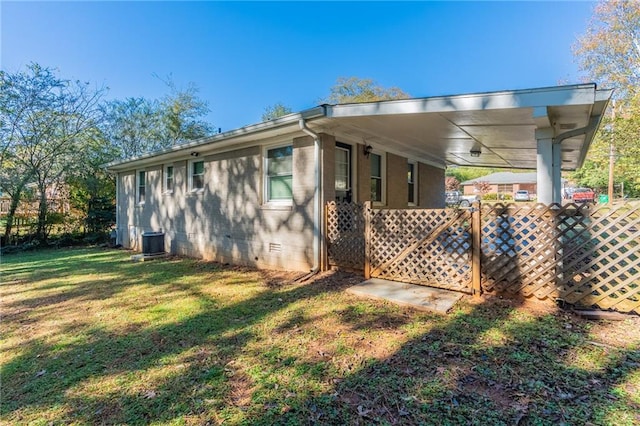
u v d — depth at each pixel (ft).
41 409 7.11
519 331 10.28
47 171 38.50
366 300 13.93
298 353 9.32
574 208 11.76
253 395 7.35
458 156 29.66
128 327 11.76
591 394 6.98
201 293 16.08
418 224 15.53
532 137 18.39
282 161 21.16
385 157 25.40
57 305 14.60
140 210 34.99
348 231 18.30
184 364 8.89
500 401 6.84
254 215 22.45
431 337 10.07
